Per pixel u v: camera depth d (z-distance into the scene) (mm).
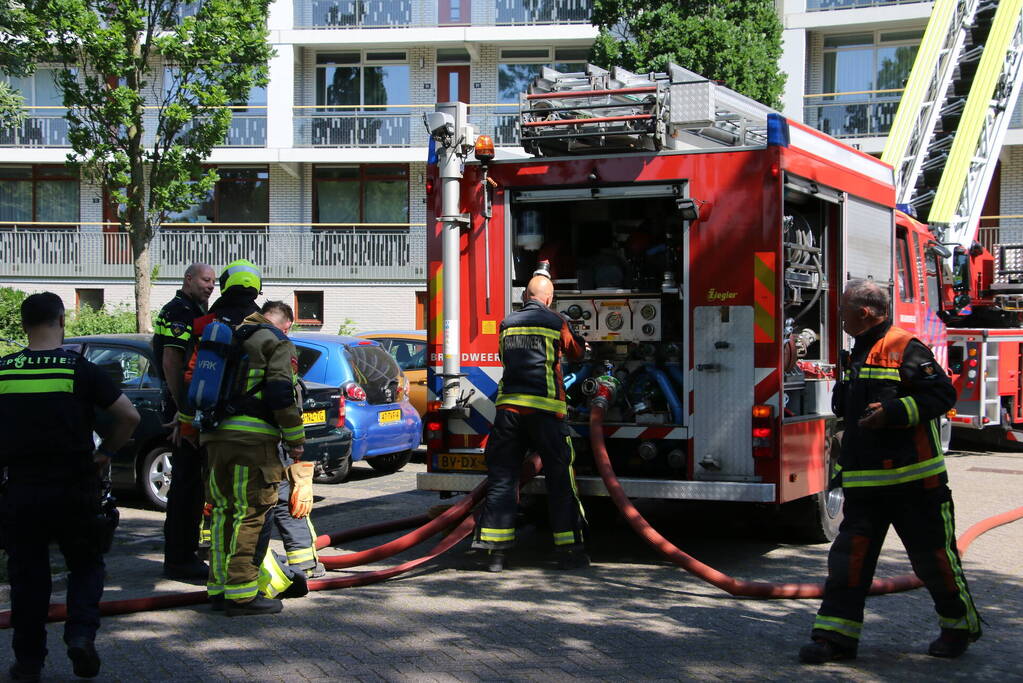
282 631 5695
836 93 26047
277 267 26906
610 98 7508
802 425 7410
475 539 7285
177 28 18188
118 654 5273
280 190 27656
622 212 8016
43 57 18297
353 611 6125
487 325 7699
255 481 5938
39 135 27391
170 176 19250
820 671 5082
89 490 4824
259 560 6008
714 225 7117
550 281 7348
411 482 11633
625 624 5863
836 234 8195
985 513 9641
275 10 27125
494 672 5008
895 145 15797
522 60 27594
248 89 19266
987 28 18266
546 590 6664
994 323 14789
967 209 16188
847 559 5207
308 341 11086
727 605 6320
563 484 7121
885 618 6059
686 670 5066
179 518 6836
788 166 7102
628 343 7738
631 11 20953
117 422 4934
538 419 7023
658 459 7480
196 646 5410
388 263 26891
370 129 27344
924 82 16594
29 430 4707
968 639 5301
